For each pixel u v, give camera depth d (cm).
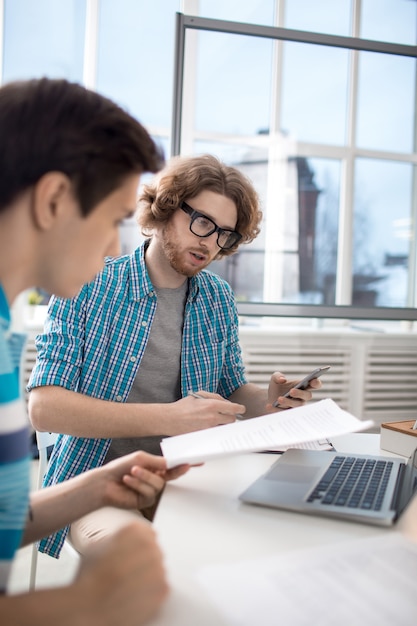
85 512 78
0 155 53
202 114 285
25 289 61
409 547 66
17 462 52
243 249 293
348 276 307
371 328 321
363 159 304
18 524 53
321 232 303
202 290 149
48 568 188
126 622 45
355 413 309
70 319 130
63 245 58
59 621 43
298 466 95
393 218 311
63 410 116
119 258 143
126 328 136
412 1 310
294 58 288
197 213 132
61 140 54
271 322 319
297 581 58
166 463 82
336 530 73
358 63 295
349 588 57
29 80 57
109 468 80
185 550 67
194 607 53
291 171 297
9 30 281
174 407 113
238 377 156
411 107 307
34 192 54
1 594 50
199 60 278
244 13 295
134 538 50
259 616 52
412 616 52
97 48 290
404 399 316
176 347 143
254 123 291
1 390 51
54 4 282
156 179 137
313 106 295
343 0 302
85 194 57
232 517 77
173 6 294
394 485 85
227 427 98
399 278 314
